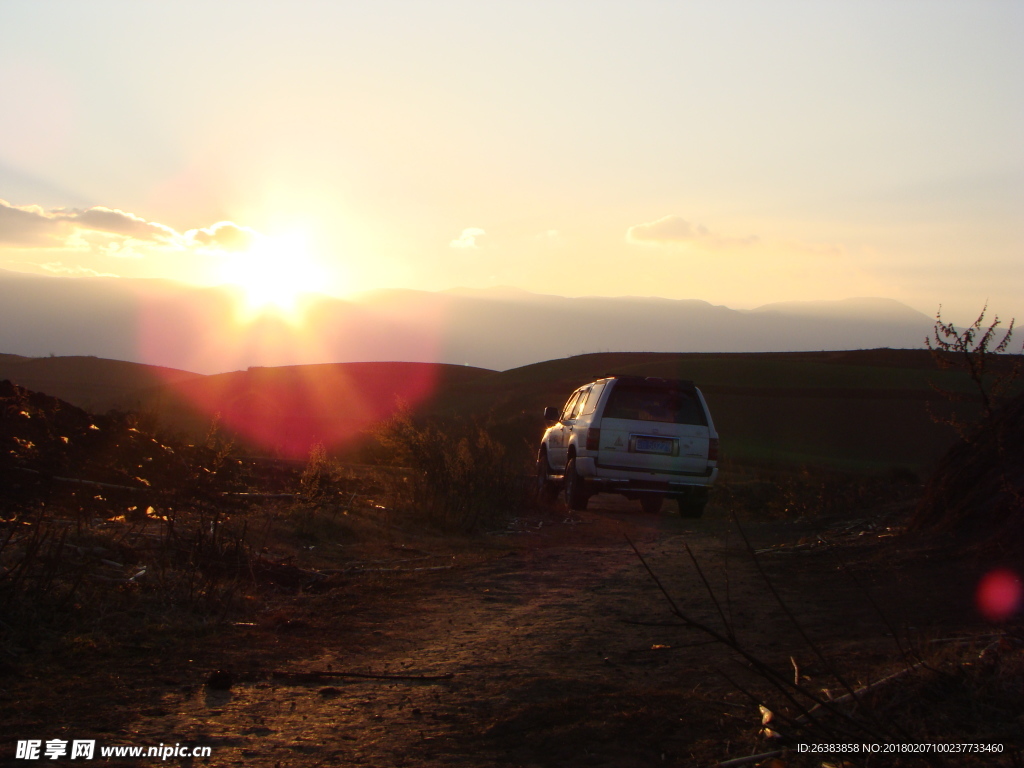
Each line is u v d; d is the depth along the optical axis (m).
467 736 3.46
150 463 8.66
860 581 6.64
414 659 4.71
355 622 5.57
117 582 5.61
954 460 8.16
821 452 46.41
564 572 7.57
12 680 3.90
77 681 3.98
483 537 10.45
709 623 5.53
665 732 3.45
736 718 3.55
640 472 13.01
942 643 4.42
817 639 4.96
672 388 13.41
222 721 3.58
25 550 5.58
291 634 5.19
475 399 70.81
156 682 4.06
